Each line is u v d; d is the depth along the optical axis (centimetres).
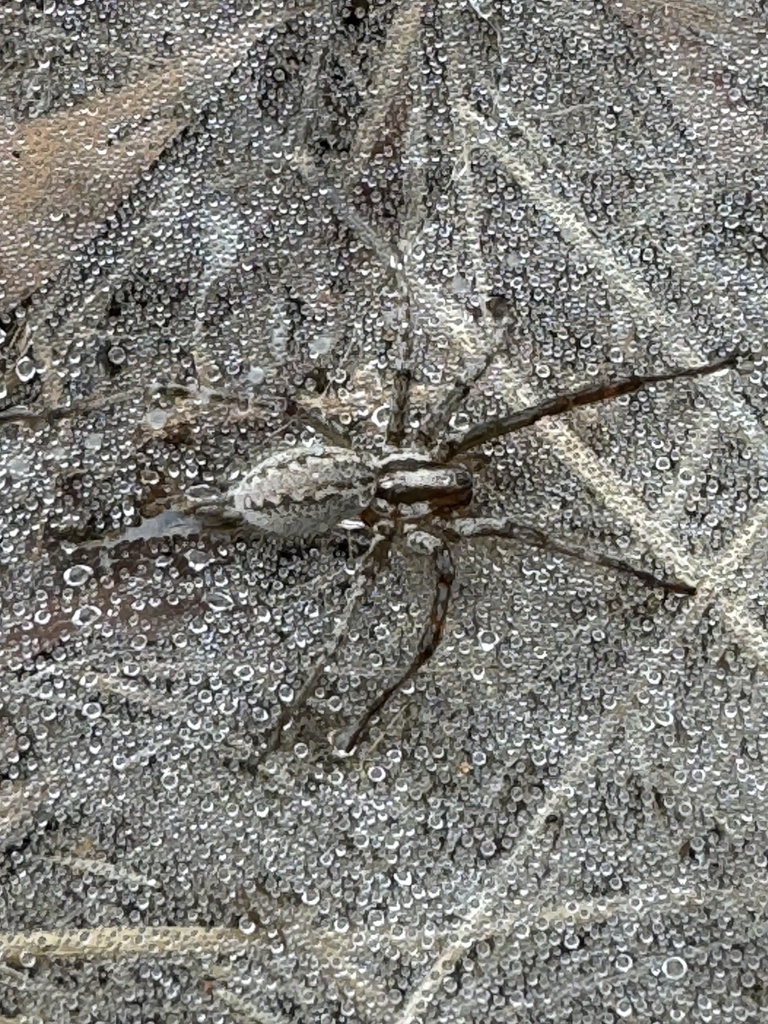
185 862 7
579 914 7
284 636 7
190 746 7
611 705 7
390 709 7
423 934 7
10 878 7
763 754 7
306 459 7
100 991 7
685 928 7
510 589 7
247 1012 7
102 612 7
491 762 7
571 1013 7
